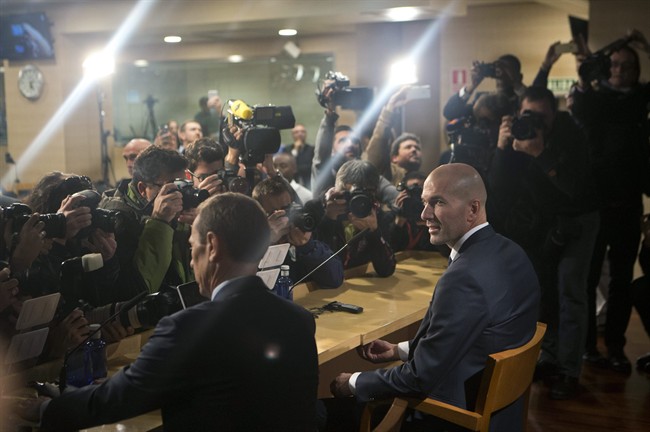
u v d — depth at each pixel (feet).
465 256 8.62
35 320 7.52
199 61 31.73
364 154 16.80
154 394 6.15
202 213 6.64
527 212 14.47
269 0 20.88
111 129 30.71
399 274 12.82
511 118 14.11
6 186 26.50
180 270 10.14
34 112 25.98
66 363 7.50
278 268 9.84
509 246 8.82
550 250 14.53
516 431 8.75
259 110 12.04
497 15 25.32
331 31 28.50
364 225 12.26
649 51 17.19
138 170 10.20
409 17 20.89
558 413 13.88
